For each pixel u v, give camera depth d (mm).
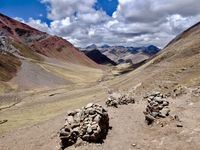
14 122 67875
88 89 110438
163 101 34062
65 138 29812
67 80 168875
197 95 40438
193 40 96312
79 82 169500
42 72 167250
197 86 45781
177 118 31938
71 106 75500
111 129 32812
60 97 98938
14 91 121812
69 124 30391
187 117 32562
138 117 36438
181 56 81625
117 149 28156
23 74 150000
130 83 83000
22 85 134375
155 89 56094
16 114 78500
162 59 94938
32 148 36188
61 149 30156
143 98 49062
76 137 29656
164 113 32938
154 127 31750
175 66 68938
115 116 37688
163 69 74250
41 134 40875
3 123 68188
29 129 46281
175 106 37219
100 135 30031
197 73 54812
